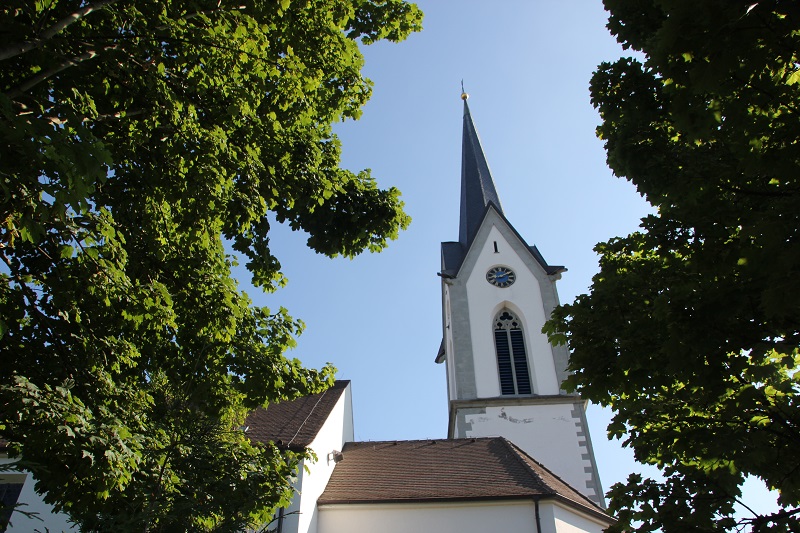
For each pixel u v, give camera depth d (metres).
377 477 20.27
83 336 8.69
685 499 8.42
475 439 23.80
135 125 8.33
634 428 8.71
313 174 10.64
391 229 12.55
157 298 8.99
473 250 33.88
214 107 8.64
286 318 11.49
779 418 7.15
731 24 4.65
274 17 9.24
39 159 4.98
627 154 7.88
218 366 10.53
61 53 6.80
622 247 8.59
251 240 11.67
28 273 8.78
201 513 8.48
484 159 41.50
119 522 7.54
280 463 10.31
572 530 17.75
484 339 30.84
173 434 9.00
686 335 6.61
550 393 28.67
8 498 15.14
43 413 6.81
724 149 7.11
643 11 7.97
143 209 9.17
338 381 24.98
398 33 12.39
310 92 9.67
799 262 5.24
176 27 7.41
